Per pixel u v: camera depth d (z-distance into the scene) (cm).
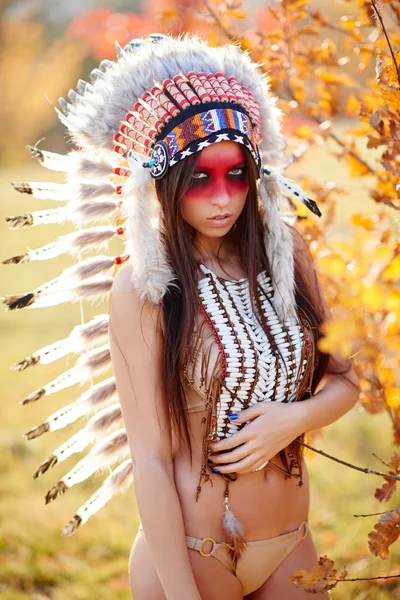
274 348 204
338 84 270
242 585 212
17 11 2067
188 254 202
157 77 201
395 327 222
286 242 208
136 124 202
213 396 198
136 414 201
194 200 197
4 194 1327
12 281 918
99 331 223
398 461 201
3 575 364
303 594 214
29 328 767
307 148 272
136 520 417
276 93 279
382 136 218
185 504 205
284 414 201
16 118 2014
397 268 175
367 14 237
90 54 1983
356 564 348
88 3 2425
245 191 202
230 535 204
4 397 600
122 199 213
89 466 229
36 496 443
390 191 238
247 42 273
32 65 2022
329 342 157
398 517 196
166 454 203
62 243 218
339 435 484
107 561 378
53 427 227
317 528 389
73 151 215
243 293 210
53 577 363
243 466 200
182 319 197
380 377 245
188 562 197
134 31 1130
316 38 281
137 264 194
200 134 192
